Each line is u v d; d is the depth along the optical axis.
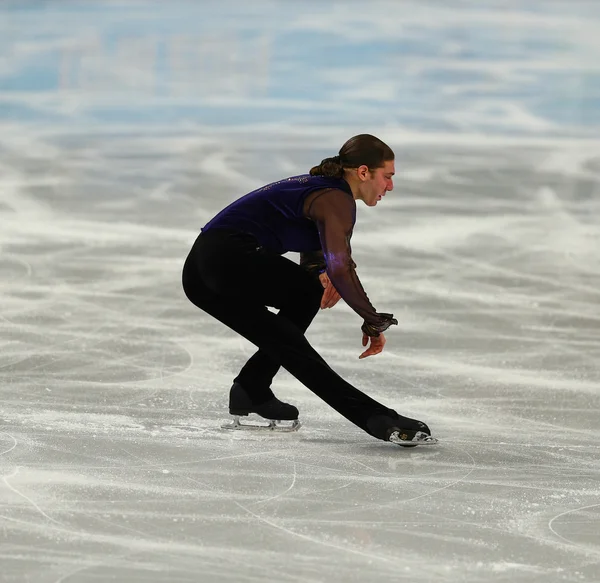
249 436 14.32
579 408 16.19
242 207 13.98
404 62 61.28
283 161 38.97
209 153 40.28
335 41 67.19
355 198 13.96
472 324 21.19
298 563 9.89
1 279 23.59
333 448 13.84
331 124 46.06
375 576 9.66
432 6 82.06
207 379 17.11
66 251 26.45
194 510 11.23
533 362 18.69
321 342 19.73
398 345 19.64
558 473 13.03
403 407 16.02
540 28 73.06
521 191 34.97
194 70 58.84
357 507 11.48
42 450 13.28
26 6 80.25
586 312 22.22
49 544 10.19
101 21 73.31
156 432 14.33
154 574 9.56
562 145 42.88
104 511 11.12
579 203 33.38
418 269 25.67
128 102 50.88
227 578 9.52
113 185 35.03
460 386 17.19
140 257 26.03
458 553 10.25
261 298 13.98
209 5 81.38
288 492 11.92
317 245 13.98
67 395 16.03
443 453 13.74
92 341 19.12
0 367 17.42
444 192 34.66
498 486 12.41
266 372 14.45
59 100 51.16
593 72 59.25
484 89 54.59
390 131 44.81
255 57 62.19
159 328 20.16
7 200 32.56
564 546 10.52
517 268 25.88
